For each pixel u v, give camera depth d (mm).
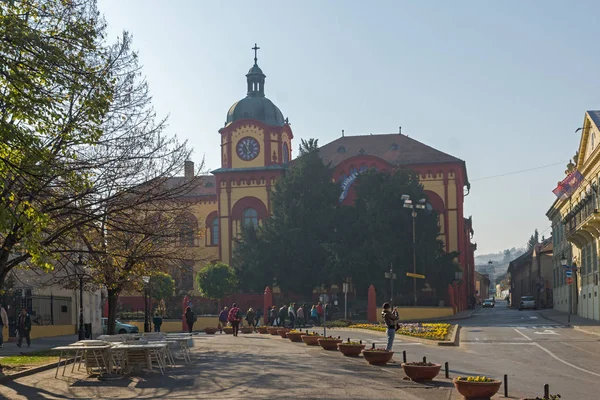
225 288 72250
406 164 82375
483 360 24438
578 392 16625
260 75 90000
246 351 29234
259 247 74312
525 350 28297
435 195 81750
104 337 25188
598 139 47406
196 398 15664
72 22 18453
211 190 92938
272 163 86250
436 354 26953
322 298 54344
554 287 81250
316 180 75125
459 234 80938
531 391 16781
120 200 22562
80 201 21062
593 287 51875
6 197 17141
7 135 14922
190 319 48062
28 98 15609
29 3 17281
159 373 20812
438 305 69625
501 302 170625
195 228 31703
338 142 89688
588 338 33875
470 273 111500
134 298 80188
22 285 40188
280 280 73625
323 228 73625
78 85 16766
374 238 69500
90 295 49344
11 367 21812
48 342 36969
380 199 70625
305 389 16766
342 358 25094
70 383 18719
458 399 15141
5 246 19422
